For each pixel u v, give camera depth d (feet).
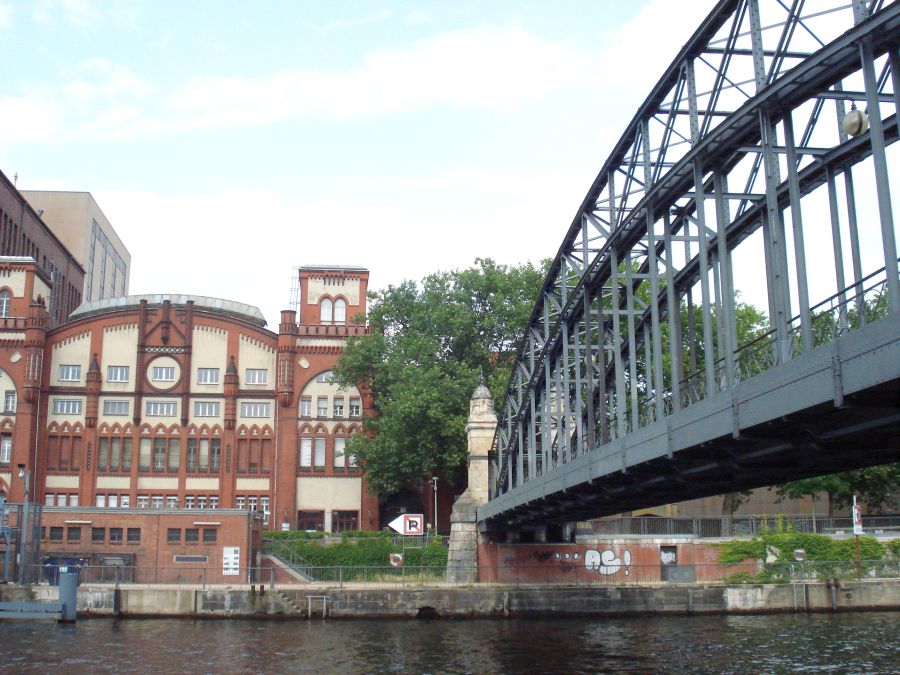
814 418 54.29
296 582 167.22
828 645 121.29
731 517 181.37
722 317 77.36
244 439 244.01
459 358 226.17
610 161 90.17
